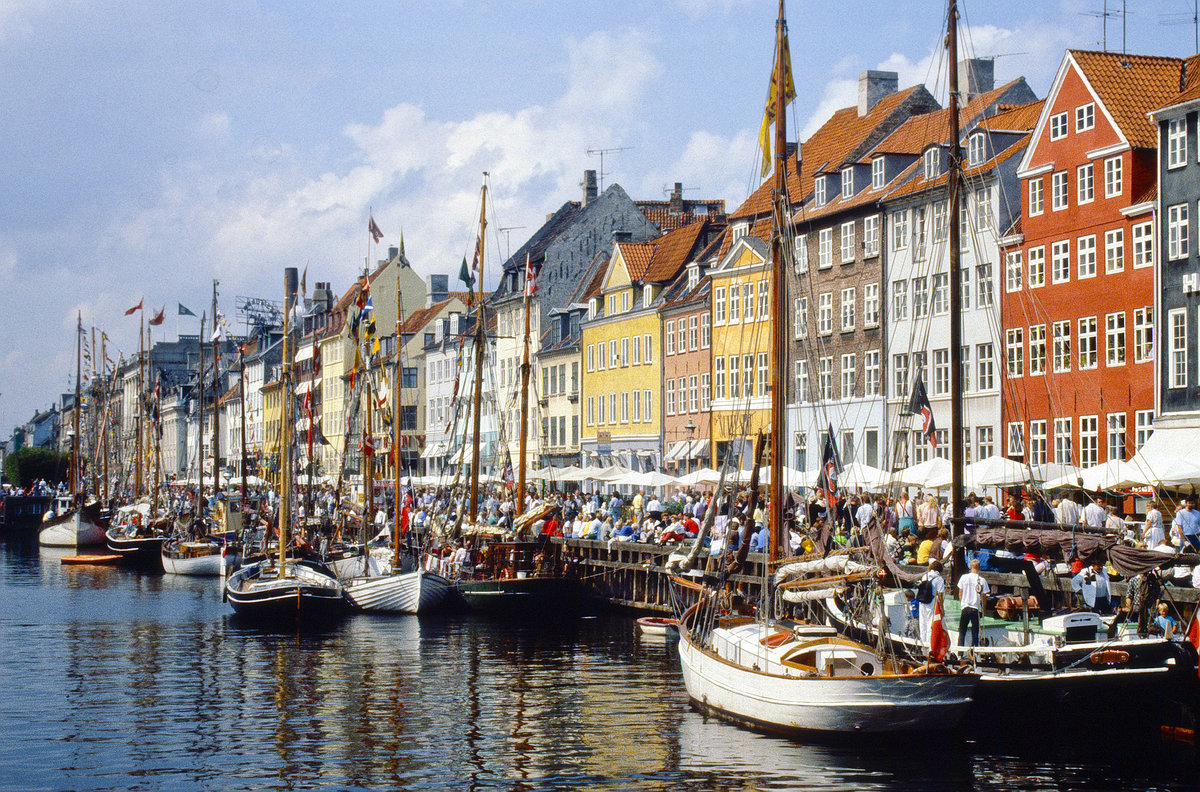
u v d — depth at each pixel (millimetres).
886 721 26078
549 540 53938
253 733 29672
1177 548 31344
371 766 26469
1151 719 26078
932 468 42688
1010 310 58344
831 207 70812
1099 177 53812
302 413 117375
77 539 102688
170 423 192875
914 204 64312
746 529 33344
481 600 51438
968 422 60594
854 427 67938
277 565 54750
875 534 29312
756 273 71938
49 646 44531
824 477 33938
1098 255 53719
